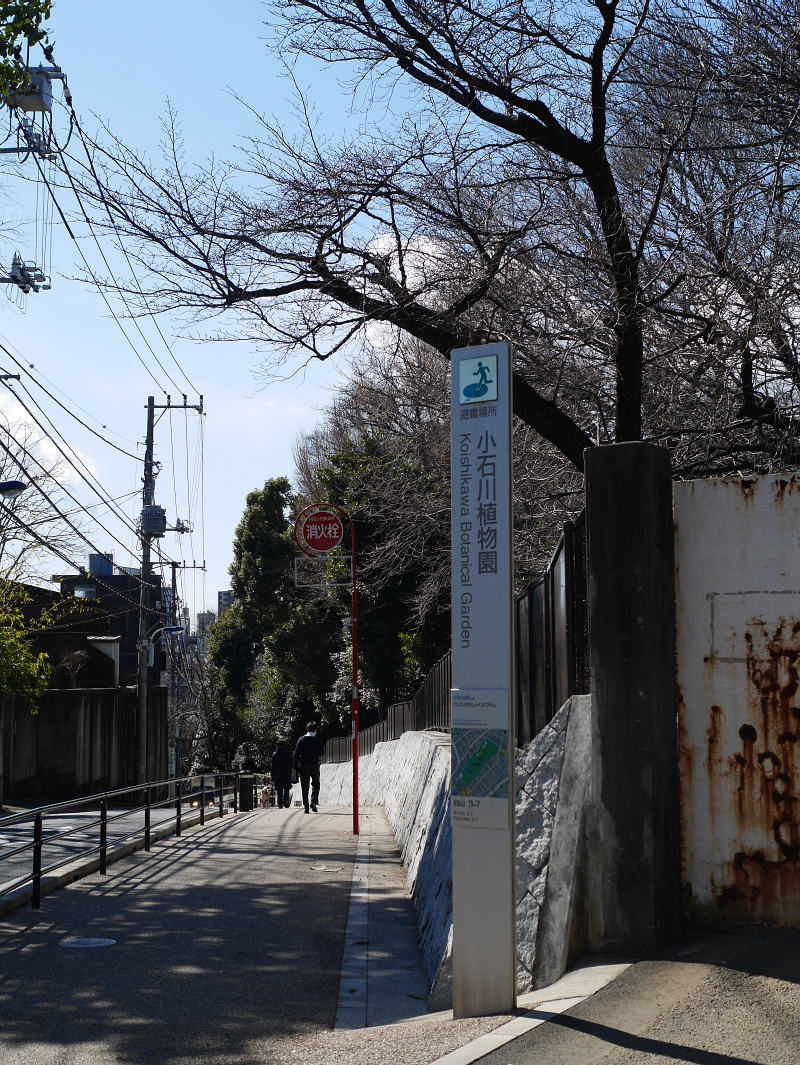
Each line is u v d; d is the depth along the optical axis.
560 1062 4.14
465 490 5.81
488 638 5.65
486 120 10.17
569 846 5.72
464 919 5.47
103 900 10.76
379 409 13.90
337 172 10.24
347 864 13.62
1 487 16.03
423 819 12.43
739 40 9.35
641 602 5.62
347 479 30.05
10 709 24.84
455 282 10.65
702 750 5.64
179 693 60.12
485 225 10.31
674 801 5.59
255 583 45.81
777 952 5.07
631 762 5.52
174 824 18.34
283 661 43.59
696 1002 4.57
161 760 37.34
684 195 10.45
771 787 5.52
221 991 7.34
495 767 5.50
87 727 26.86
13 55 10.38
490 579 5.69
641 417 10.59
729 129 9.99
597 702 5.64
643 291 9.63
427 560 15.86
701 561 5.76
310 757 22.92
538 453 12.55
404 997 7.25
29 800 24.47
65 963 8.04
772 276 9.08
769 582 5.63
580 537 6.99
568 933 5.47
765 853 5.49
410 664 31.72
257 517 46.75
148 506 32.88
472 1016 5.36
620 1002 4.67
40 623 26.22
